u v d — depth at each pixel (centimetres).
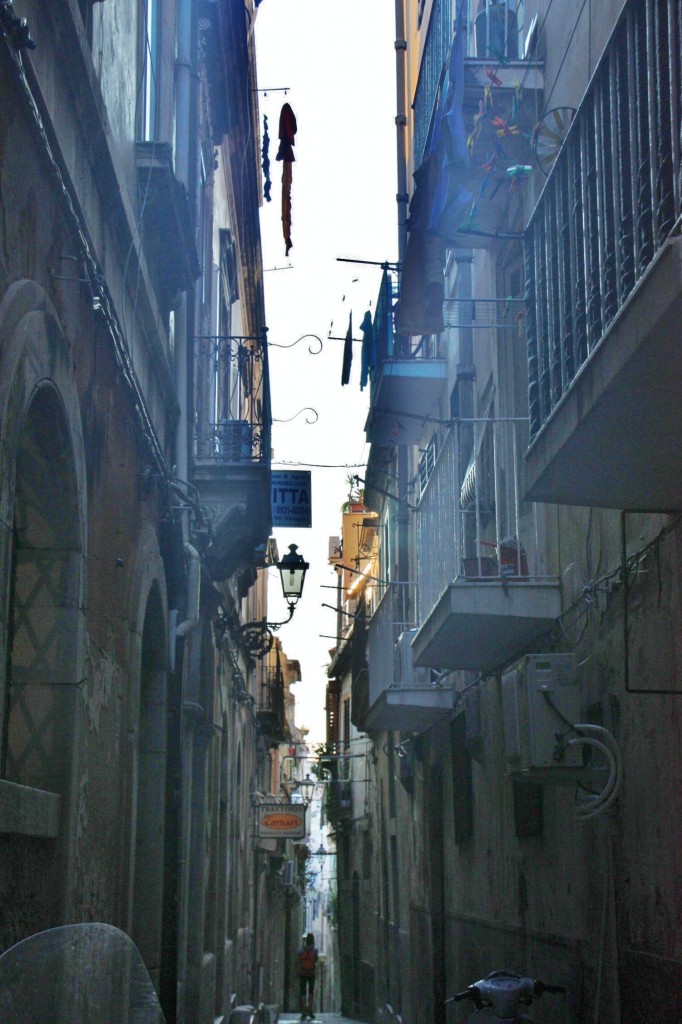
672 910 633
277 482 1795
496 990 769
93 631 711
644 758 682
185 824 1312
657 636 659
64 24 594
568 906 851
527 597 870
